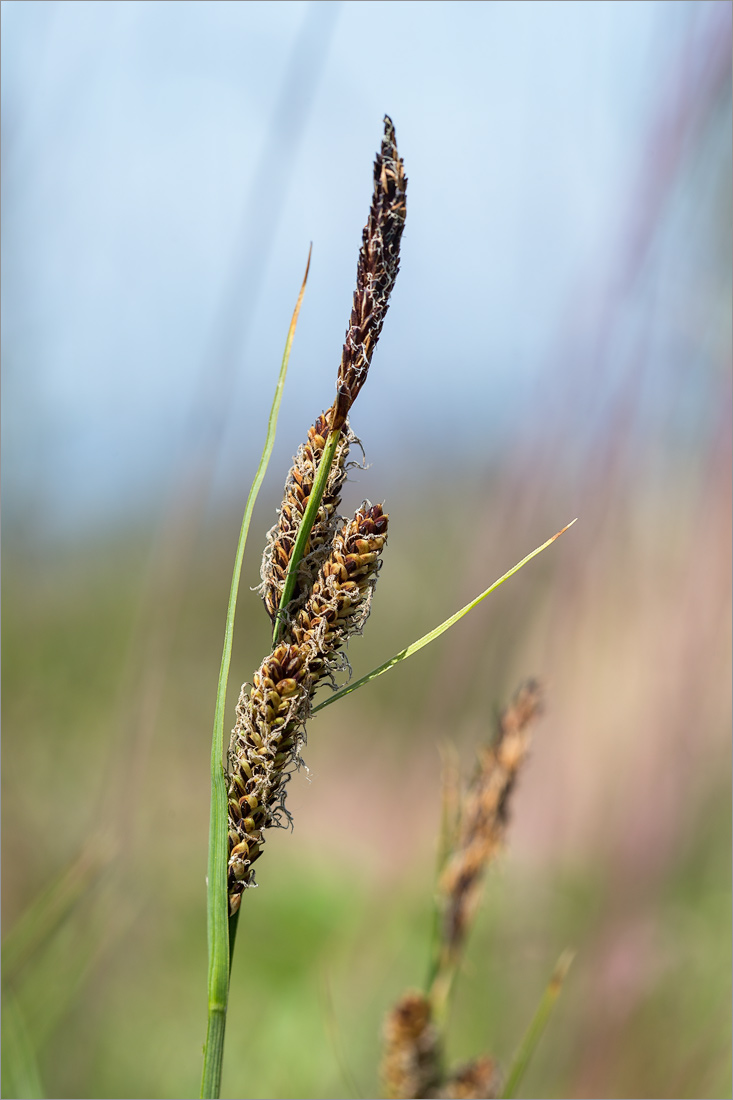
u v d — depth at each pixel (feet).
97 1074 1.80
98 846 1.59
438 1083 1.20
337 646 1.06
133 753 1.85
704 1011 1.88
